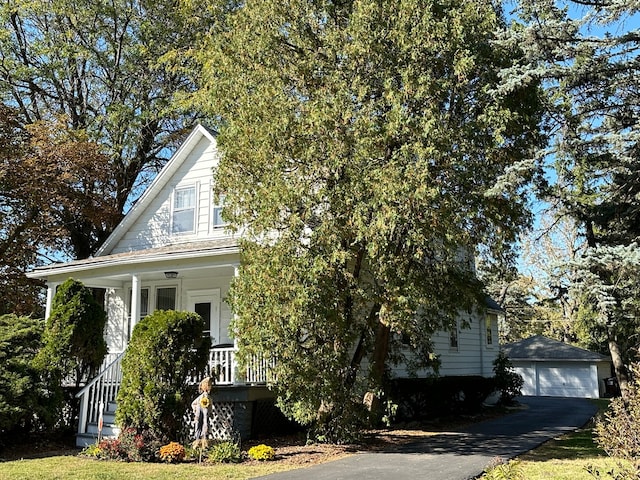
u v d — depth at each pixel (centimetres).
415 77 1155
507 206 1281
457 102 1229
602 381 3703
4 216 2108
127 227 2014
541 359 3681
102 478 909
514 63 1168
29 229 2162
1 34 2481
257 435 1366
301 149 1167
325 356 1191
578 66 1167
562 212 1405
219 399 1310
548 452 1180
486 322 2628
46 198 2094
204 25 2717
